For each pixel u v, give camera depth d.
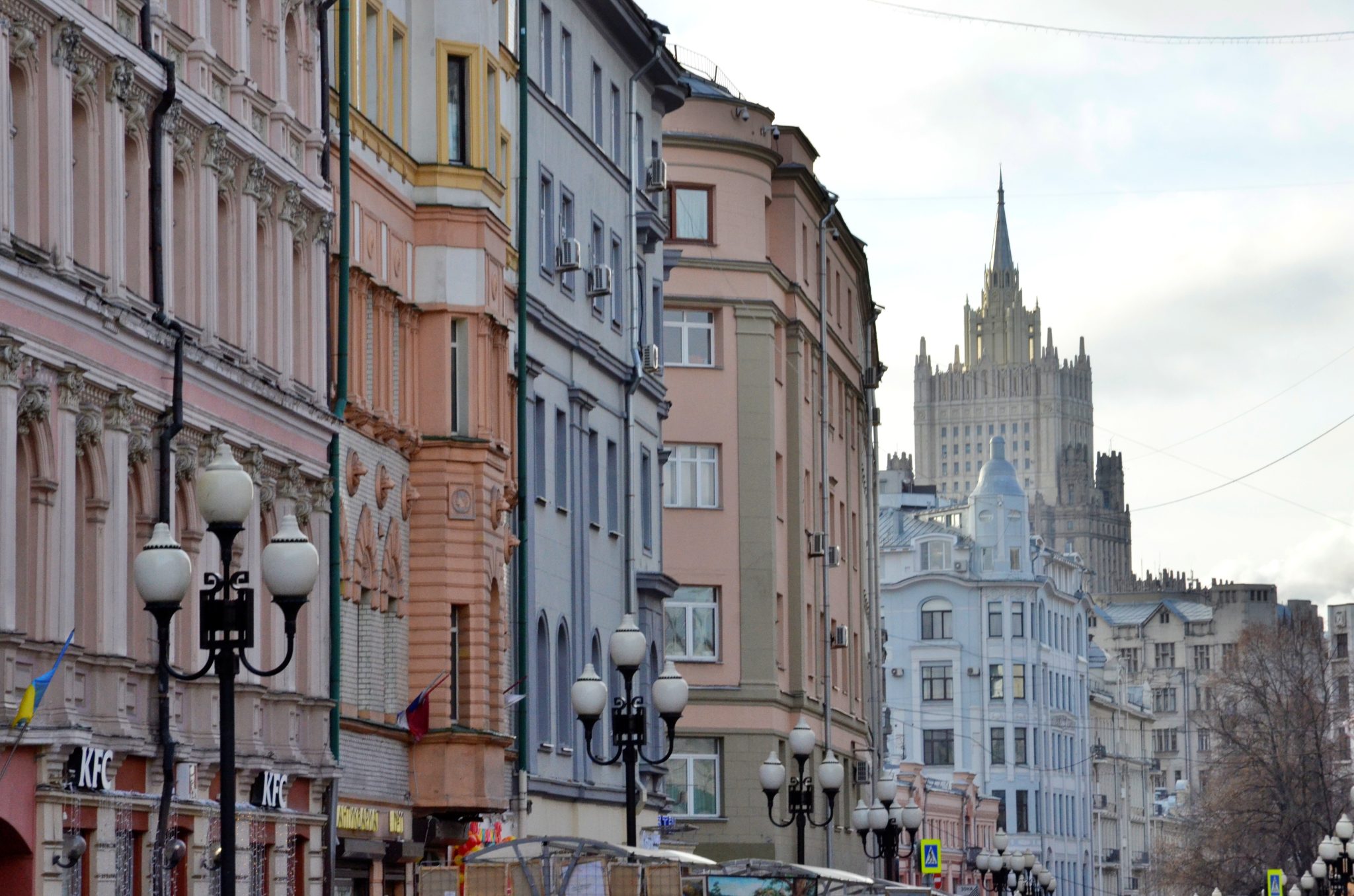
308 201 79.25
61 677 58.34
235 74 72.94
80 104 60.94
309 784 78.50
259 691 73.94
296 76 79.25
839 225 174.75
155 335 64.25
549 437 108.19
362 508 84.81
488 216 91.94
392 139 88.62
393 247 88.12
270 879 74.69
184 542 68.44
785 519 160.25
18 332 55.44
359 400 84.12
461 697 91.12
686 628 151.88
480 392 91.44
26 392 56.50
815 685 166.25
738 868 76.44
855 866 182.38
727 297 154.25
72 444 59.09
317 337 80.44
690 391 153.38
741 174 155.25
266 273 76.50
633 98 126.44
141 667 64.50
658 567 130.62
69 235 59.19
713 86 158.25
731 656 152.12
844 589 182.38
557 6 111.69
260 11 76.38
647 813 127.50
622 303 124.31
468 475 91.00
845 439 184.75
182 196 69.06
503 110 100.56
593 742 115.50
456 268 91.12
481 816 92.19
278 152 76.81
